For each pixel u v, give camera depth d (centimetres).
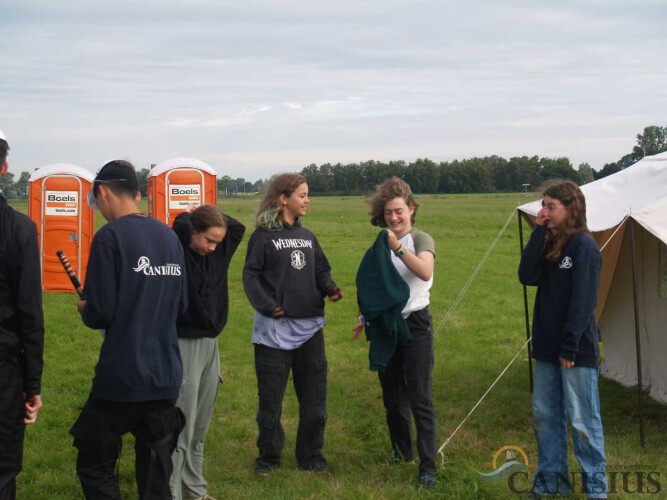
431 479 501
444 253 2152
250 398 744
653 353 731
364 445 605
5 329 371
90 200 421
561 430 489
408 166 10962
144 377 379
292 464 554
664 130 5612
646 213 573
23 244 370
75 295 1368
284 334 515
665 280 688
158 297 388
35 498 491
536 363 491
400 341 505
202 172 1349
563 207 464
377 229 3156
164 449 395
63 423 657
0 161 369
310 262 523
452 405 722
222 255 460
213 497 487
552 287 473
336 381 812
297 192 521
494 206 5412
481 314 1252
